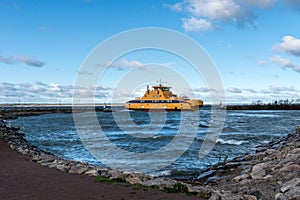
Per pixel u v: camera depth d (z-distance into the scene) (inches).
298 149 547.8
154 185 304.5
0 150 571.8
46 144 945.5
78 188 290.5
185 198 263.3
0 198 256.8
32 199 254.2
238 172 457.7
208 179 434.9
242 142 968.3
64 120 2415.1
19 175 350.9
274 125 1862.7
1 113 2947.8
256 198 289.3
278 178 357.4
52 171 376.5
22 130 1488.7
